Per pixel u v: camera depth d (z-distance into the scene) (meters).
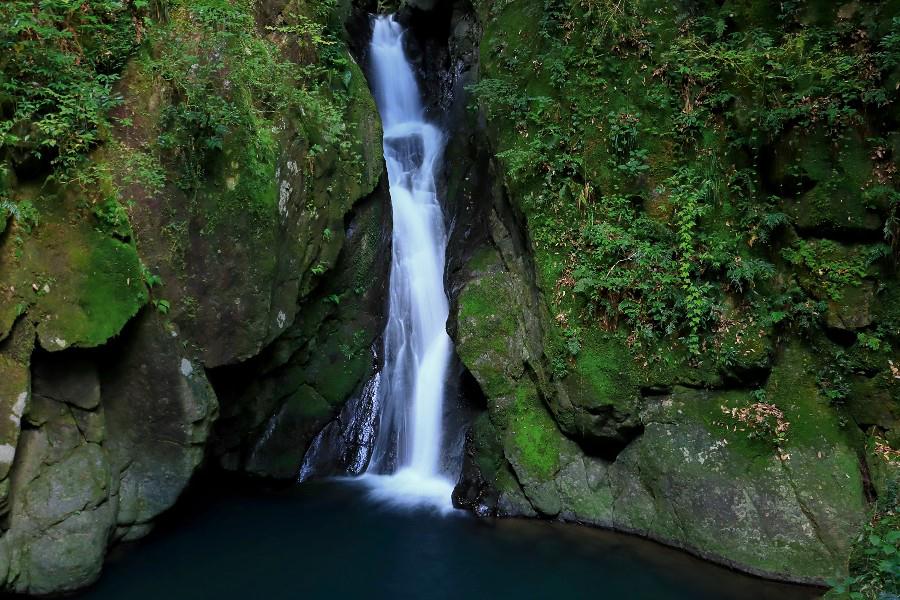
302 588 6.60
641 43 8.24
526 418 8.39
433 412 9.48
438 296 10.41
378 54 13.42
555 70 8.60
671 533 7.25
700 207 7.60
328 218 8.92
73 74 6.63
